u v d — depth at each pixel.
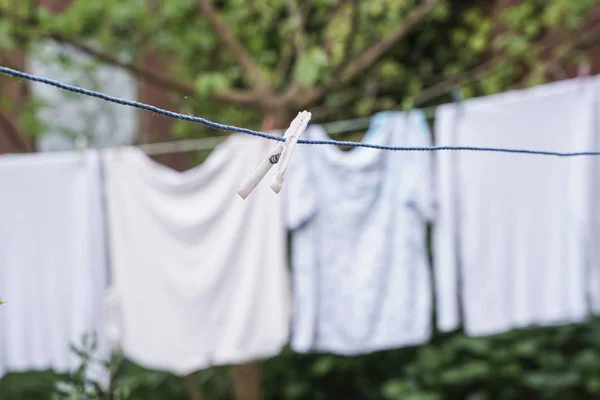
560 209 3.60
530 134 3.54
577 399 5.18
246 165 3.71
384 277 3.65
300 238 3.70
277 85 4.99
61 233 3.81
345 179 3.62
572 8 4.84
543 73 4.91
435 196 3.62
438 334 5.44
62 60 4.62
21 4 4.15
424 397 4.95
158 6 4.98
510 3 5.56
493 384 5.32
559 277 3.64
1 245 3.80
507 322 3.66
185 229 3.77
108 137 5.52
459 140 3.52
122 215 3.82
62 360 3.84
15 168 3.78
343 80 4.62
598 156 3.55
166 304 3.83
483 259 3.60
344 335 3.70
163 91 5.57
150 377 5.05
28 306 3.83
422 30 5.70
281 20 5.38
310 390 5.63
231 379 5.40
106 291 3.85
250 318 3.78
